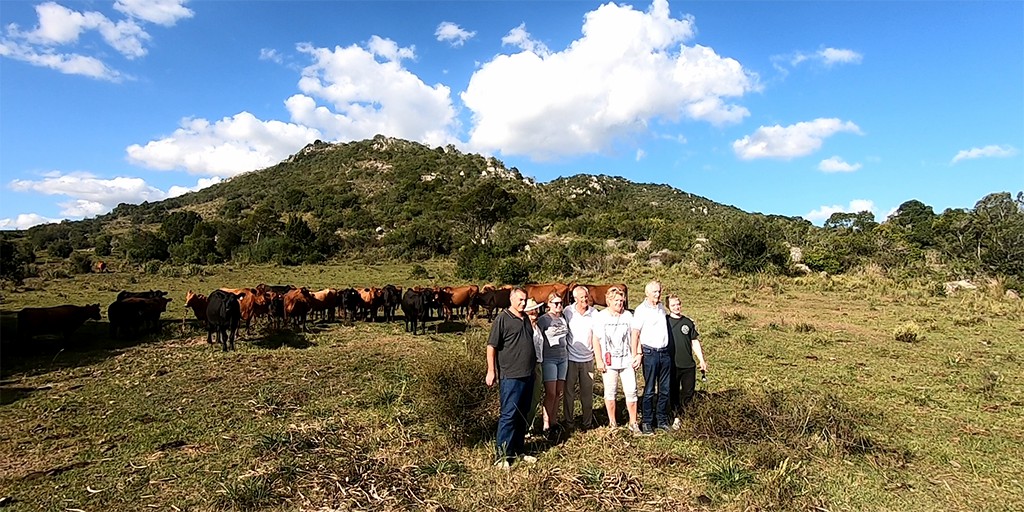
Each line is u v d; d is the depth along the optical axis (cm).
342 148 13038
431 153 12381
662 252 3709
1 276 2638
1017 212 3553
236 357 1005
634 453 568
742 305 1861
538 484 488
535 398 622
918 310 1742
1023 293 2181
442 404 590
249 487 472
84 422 656
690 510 457
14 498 469
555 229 6544
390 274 3359
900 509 465
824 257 3247
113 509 454
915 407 736
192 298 1318
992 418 694
